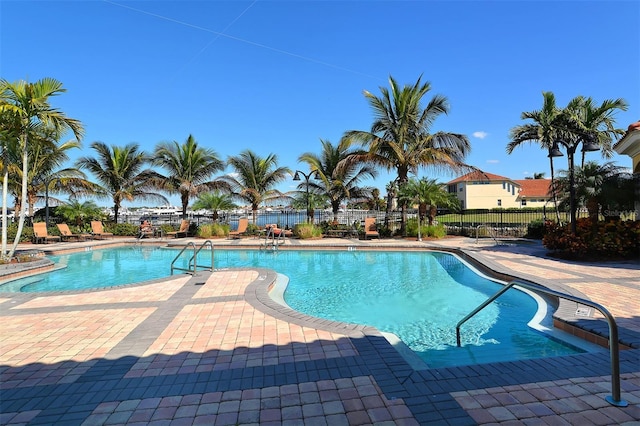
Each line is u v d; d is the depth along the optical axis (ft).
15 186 57.31
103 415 8.15
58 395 9.12
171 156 66.28
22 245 50.34
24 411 8.38
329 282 28.02
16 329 14.55
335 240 54.39
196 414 8.11
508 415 7.75
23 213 32.35
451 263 35.94
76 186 64.23
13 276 28.55
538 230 52.06
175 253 46.83
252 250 47.62
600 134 48.55
